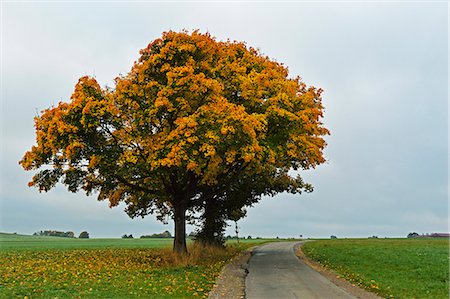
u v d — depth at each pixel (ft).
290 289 53.98
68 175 79.41
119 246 149.59
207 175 75.77
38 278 57.21
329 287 55.67
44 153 73.77
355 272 68.44
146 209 107.86
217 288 54.03
